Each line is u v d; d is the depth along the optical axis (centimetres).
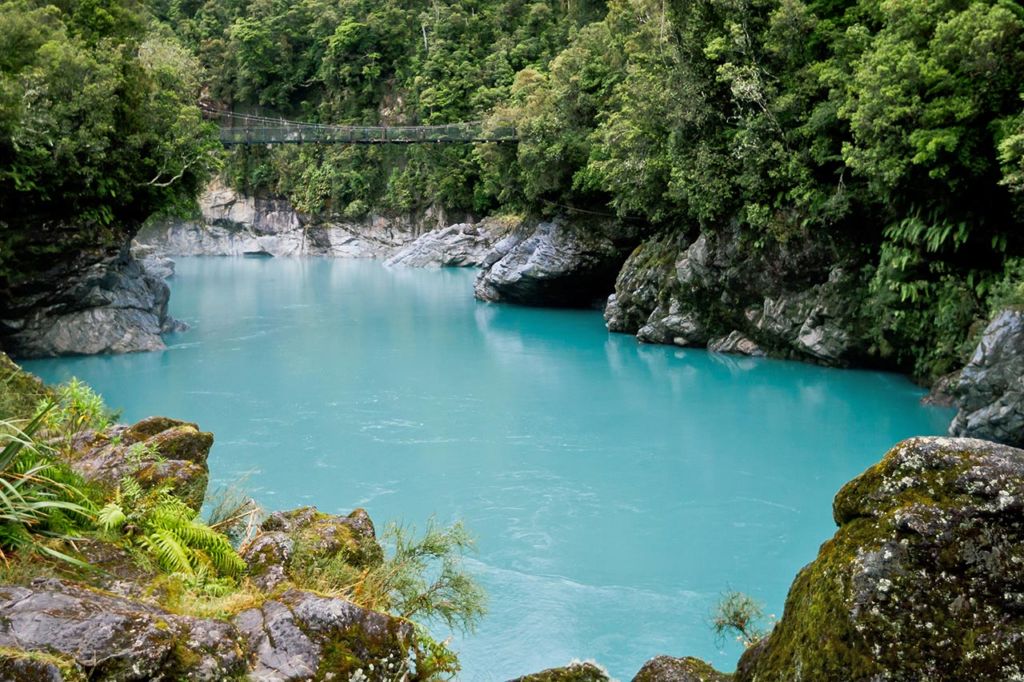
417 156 6600
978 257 1808
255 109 7925
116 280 2675
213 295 4178
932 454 301
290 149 7419
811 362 2306
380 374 2288
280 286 4619
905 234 1838
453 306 3722
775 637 322
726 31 2259
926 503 288
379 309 3638
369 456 1561
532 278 3478
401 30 7175
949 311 1819
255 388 2109
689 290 2567
